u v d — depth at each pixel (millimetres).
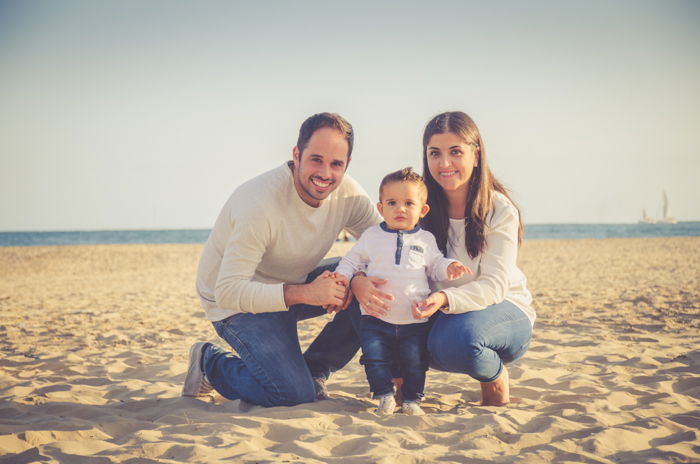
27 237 77625
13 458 2127
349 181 3236
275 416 2701
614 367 3799
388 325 2793
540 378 3494
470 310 2723
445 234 2977
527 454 2084
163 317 7094
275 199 2885
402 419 2578
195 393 3264
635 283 9961
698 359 3945
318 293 2707
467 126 2803
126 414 2898
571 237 55125
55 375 3980
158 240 65625
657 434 2318
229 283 2807
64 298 9539
